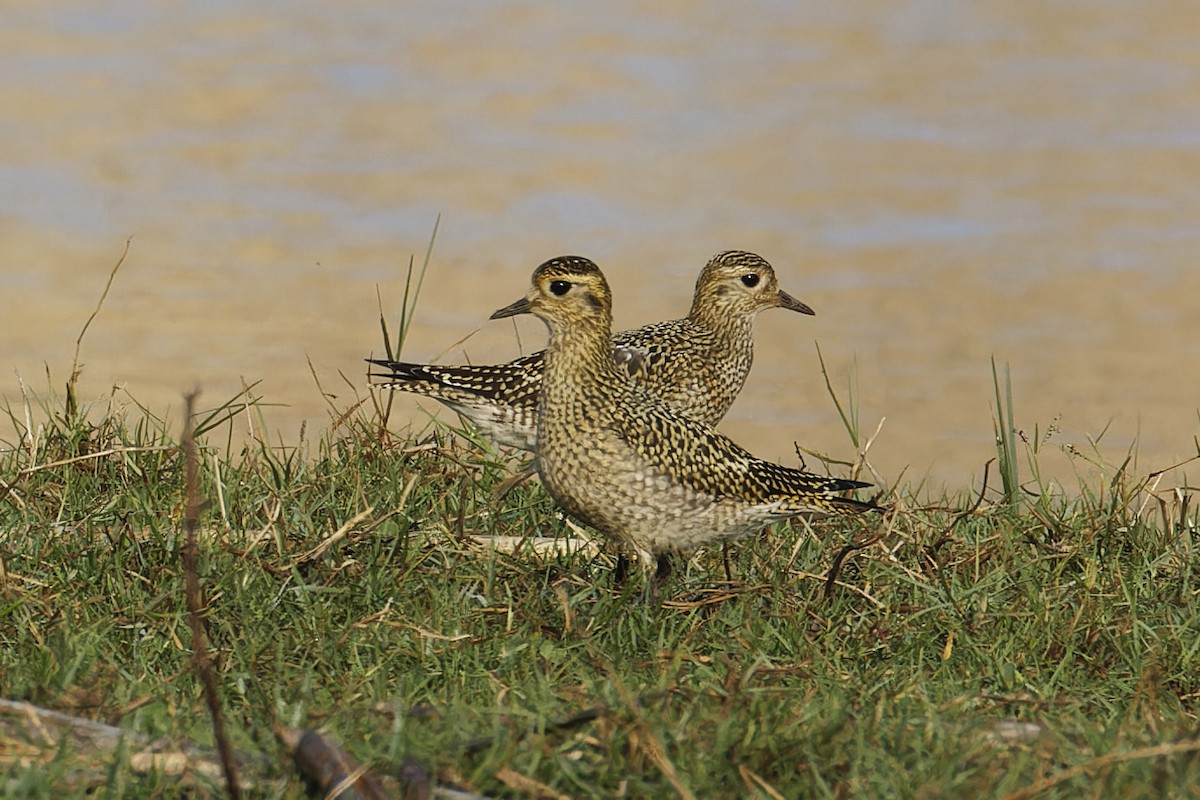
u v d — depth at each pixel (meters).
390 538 10.09
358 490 10.56
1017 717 8.27
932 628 9.53
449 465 11.45
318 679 8.46
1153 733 7.71
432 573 9.84
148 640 8.88
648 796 6.80
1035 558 10.38
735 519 10.38
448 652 8.85
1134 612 9.44
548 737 7.20
